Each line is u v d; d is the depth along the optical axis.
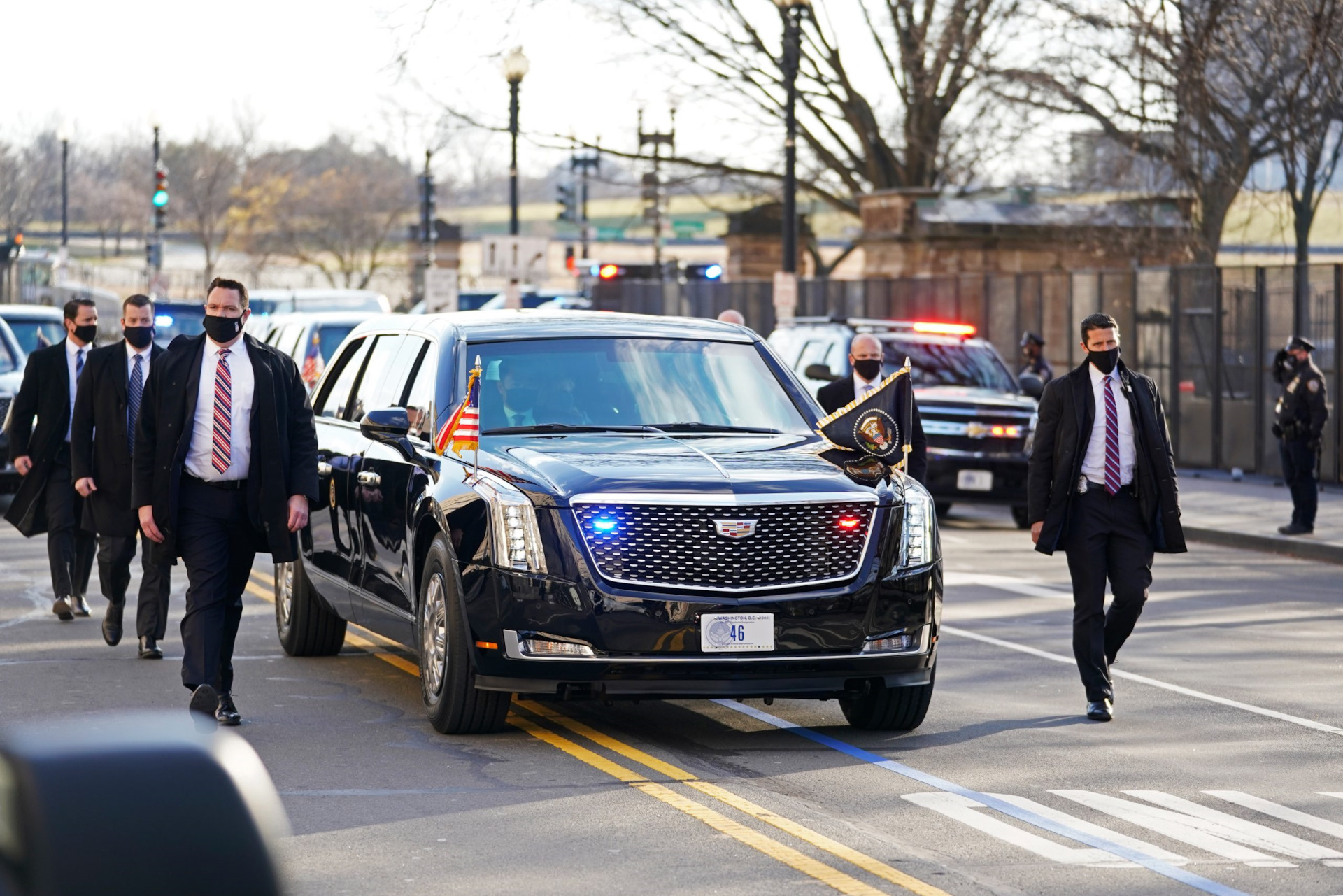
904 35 142.75
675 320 33.81
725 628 26.86
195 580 28.52
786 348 79.12
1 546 56.81
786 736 29.20
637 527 26.95
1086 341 31.98
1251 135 105.31
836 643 27.42
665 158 162.50
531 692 27.06
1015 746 28.47
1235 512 72.38
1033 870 20.64
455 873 20.11
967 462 69.88
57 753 5.92
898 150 157.50
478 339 31.72
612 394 31.16
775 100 150.75
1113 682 35.41
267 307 112.25
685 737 29.02
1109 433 31.69
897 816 23.36
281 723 29.56
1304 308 85.12
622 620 26.62
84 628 40.44
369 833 22.02
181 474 28.55
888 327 77.19
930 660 28.61
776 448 29.81
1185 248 112.31
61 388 40.88
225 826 5.93
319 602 36.38
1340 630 43.56
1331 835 22.81
